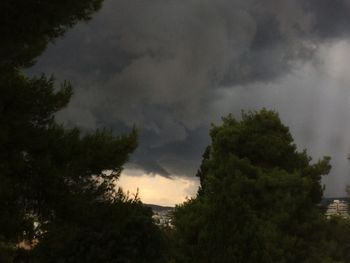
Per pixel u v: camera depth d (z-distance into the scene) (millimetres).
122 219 13797
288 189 31359
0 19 11898
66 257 22094
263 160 34500
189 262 22078
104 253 23562
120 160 13852
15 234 12398
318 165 33938
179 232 29000
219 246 20453
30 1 11914
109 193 13891
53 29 13391
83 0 13070
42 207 12812
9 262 14367
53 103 14055
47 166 12453
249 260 20328
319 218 31938
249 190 31047
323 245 31297
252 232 20828
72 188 13180
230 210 21047
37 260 14539
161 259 26172
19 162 12312
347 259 32219
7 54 13398
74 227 13430
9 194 11586
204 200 31281
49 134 13258
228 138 34406
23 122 13430
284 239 29531
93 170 13594
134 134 14281
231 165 32594
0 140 12172
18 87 13664
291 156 34625
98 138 13875
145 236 25297
